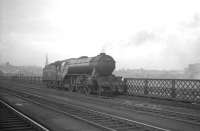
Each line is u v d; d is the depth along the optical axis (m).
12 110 11.67
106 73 23.84
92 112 12.10
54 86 32.62
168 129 8.95
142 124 9.09
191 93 16.55
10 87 30.44
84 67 24.83
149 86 20.31
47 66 36.09
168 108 14.82
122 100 18.97
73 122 10.05
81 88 24.70
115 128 8.82
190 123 10.04
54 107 13.97
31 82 48.47
